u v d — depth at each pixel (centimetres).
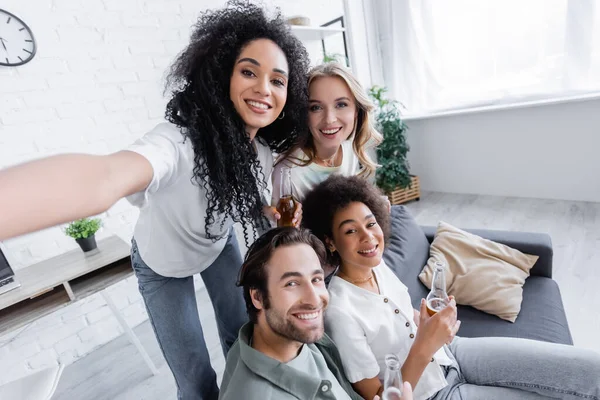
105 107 182
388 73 350
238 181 79
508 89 279
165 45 199
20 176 36
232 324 122
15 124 157
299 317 70
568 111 254
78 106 174
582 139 254
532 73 265
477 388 92
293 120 102
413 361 79
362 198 93
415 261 143
